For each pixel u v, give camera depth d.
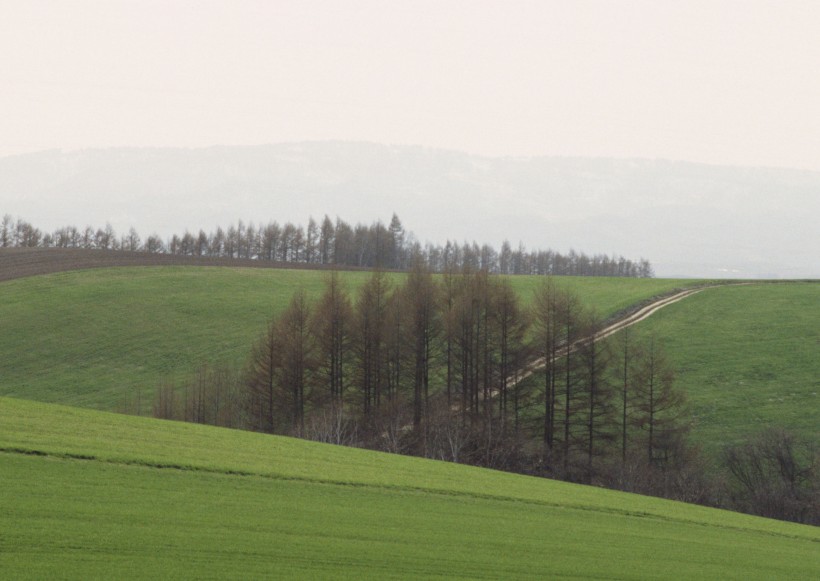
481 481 134.75
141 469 105.06
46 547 72.12
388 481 120.81
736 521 132.00
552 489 138.38
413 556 82.88
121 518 83.38
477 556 85.81
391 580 73.94
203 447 125.81
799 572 95.25
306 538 84.94
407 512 103.75
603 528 109.75
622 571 86.19
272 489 105.88
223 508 93.00
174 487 99.31
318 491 108.56
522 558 87.19
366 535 89.12
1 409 131.62
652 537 107.62
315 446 149.25
